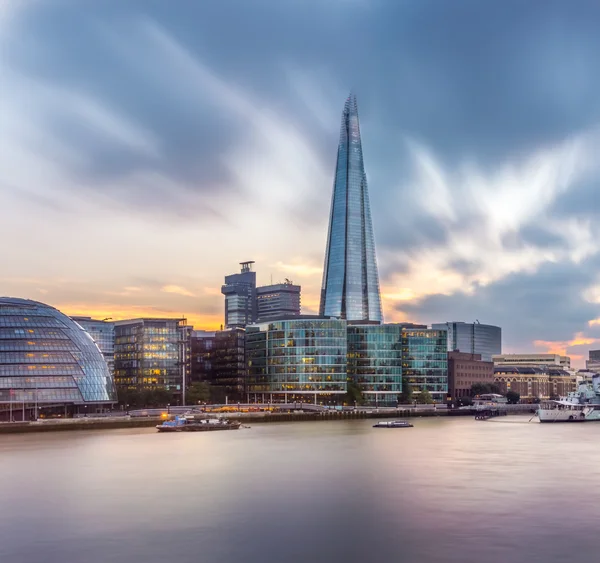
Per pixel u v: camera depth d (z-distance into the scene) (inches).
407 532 4060.0
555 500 4837.6
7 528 4195.4
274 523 4274.1
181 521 4328.3
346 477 5792.3
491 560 3570.4
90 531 4121.6
